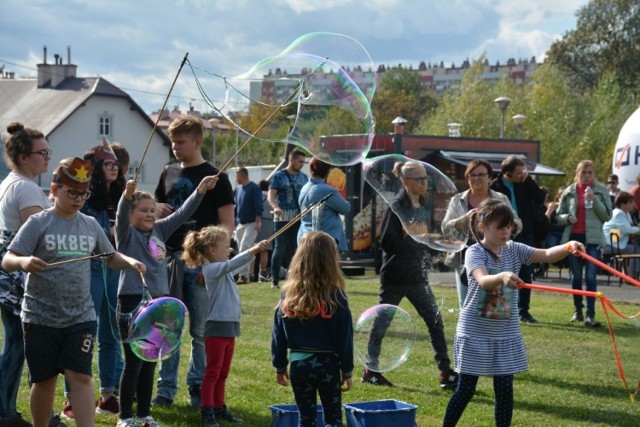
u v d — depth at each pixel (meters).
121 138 46.31
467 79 37.72
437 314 6.77
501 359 5.05
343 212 9.18
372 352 5.77
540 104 36.97
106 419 5.75
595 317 10.40
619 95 40.44
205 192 5.78
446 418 5.18
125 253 5.50
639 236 14.80
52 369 4.63
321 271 4.62
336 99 6.68
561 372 7.33
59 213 4.69
